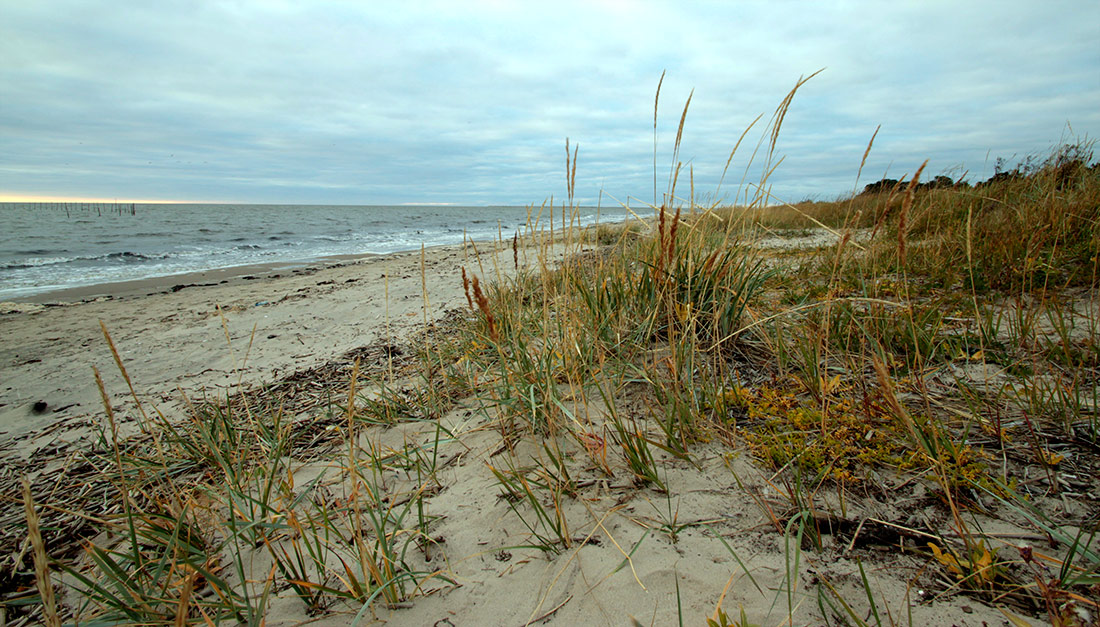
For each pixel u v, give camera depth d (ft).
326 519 4.80
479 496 5.78
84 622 4.09
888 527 4.48
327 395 9.90
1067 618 3.31
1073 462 4.91
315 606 4.45
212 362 13.84
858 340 8.25
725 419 6.30
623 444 5.60
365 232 93.04
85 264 43.78
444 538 5.18
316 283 28.43
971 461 4.99
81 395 12.17
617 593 4.22
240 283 30.89
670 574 4.32
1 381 13.78
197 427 7.96
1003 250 11.12
